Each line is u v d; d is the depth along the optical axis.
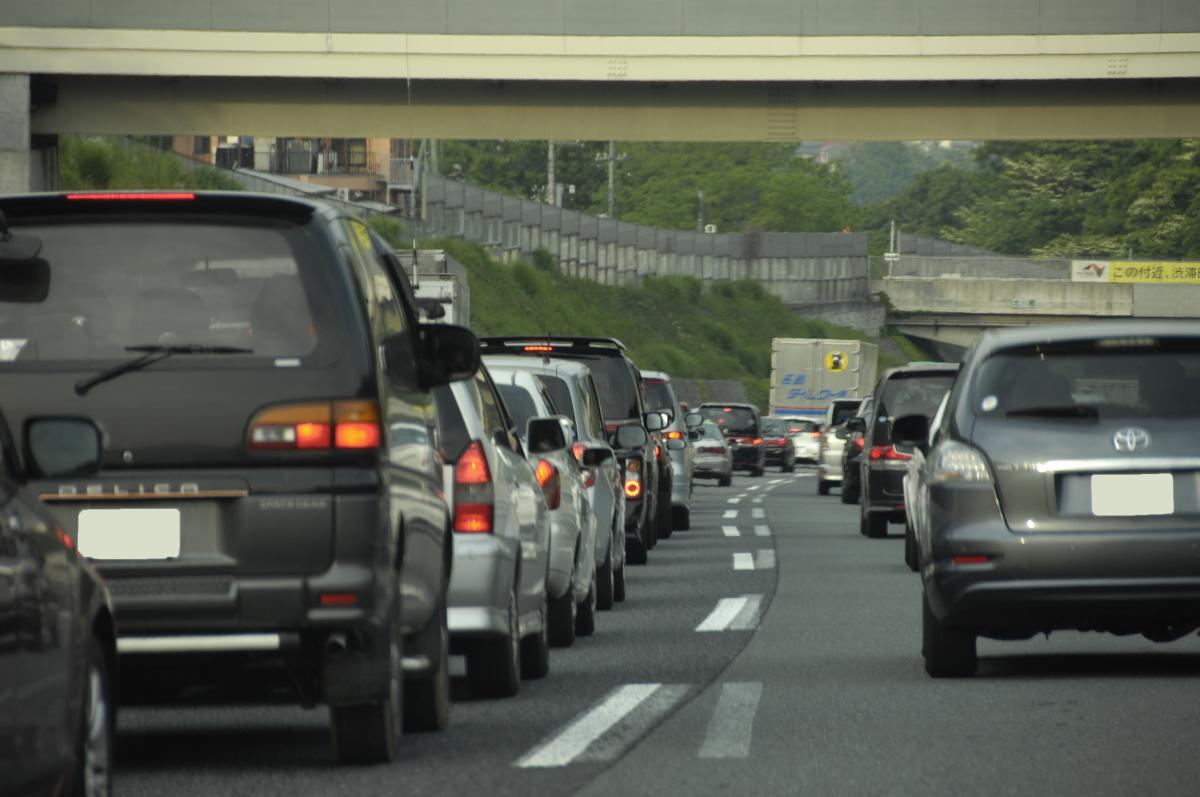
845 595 57.19
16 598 18.22
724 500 130.00
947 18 145.00
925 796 24.61
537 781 26.05
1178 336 35.97
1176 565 34.38
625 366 72.94
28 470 22.31
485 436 34.31
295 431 25.16
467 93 147.38
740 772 26.61
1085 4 144.62
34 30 142.62
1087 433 35.06
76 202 25.67
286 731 31.05
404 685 30.25
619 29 144.88
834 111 149.00
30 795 18.38
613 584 55.41
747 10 145.25
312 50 143.38
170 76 144.88
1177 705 32.69
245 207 25.81
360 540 25.14
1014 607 34.88
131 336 25.41
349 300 25.75
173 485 24.98
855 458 120.75
